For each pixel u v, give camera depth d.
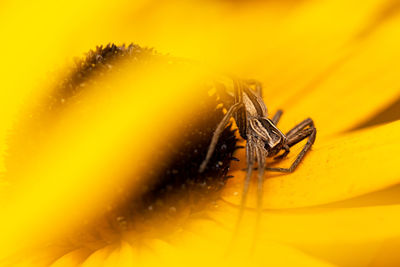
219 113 0.12
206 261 0.11
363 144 0.11
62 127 0.11
